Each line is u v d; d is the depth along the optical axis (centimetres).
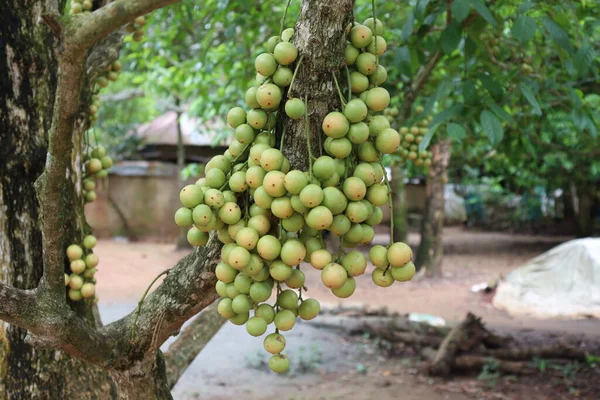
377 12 527
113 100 1350
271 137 160
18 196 238
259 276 152
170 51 789
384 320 772
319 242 154
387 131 151
